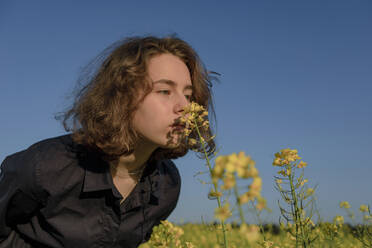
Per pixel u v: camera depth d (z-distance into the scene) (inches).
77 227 80.3
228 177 32.1
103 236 83.9
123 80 76.8
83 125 83.1
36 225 81.1
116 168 86.7
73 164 79.6
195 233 139.2
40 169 74.5
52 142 82.7
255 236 32.1
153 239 76.5
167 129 74.6
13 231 83.0
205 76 98.5
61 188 76.9
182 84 77.4
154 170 93.6
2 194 76.0
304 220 79.2
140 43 81.3
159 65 76.7
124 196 91.4
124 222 90.4
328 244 89.4
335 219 94.1
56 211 78.5
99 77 85.7
